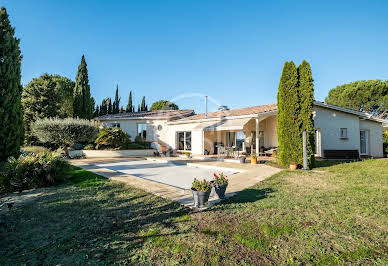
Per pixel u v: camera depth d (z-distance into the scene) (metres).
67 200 8.79
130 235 5.63
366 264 4.27
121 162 24.05
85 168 17.81
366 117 24.52
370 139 25.66
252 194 9.28
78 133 25.48
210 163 20.97
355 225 6.02
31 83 34.41
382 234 5.49
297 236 5.42
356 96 45.97
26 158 11.95
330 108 23.98
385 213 6.84
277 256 4.56
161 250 4.88
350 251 4.71
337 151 22.55
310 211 7.09
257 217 6.64
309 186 10.57
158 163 23.47
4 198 9.23
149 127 36.53
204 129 24.36
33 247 5.06
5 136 15.61
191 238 5.39
